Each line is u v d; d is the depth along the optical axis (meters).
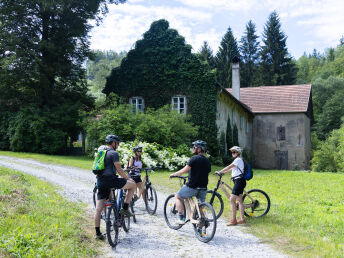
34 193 7.35
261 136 35.31
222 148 25.36
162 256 4.89
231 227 6.60
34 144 24.58
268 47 56.06
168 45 24.14
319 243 5.42
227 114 27.03
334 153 28.14
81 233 5.32
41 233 4.77
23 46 23.80
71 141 30.02
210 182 13.44
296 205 8.67
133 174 7.34
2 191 6.58
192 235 6.04
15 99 26.20
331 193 11.37
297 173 20.62
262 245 5.46
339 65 67.88
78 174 13.73
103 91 25.27
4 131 25.39
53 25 25.06
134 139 18.97
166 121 20.03
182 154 18.70
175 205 6.43
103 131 19.44
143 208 8.20
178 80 23.73
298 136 33.97
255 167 35.16
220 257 4.90
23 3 23.11
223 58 58.59
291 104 35.09
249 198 7.46
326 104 52.41
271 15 56.56
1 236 4.33
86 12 26.23
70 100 27.23
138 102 24.36
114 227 5.31
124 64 24.77
